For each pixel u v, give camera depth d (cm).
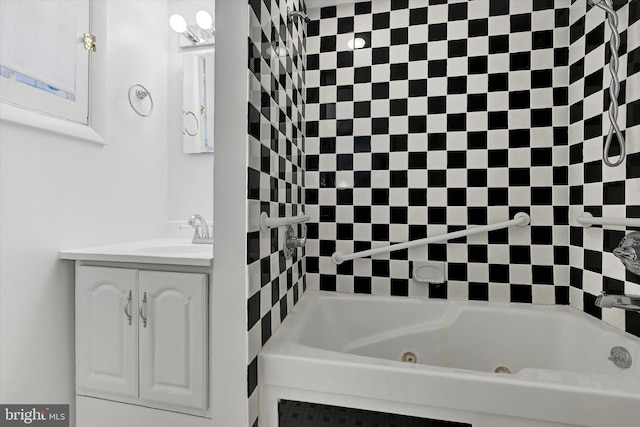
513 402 84
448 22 156
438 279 156
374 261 165
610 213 120
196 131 193
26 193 121
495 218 151
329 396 97
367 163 165
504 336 142
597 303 104
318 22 171
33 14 128
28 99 125
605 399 80
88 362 125
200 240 173
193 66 193
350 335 156
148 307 118
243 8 94
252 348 98
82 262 130
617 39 106
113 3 163
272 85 117
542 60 147
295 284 150
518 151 149
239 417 95
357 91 166
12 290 117
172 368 115
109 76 160
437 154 157
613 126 108
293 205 147
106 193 158
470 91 154
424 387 90
